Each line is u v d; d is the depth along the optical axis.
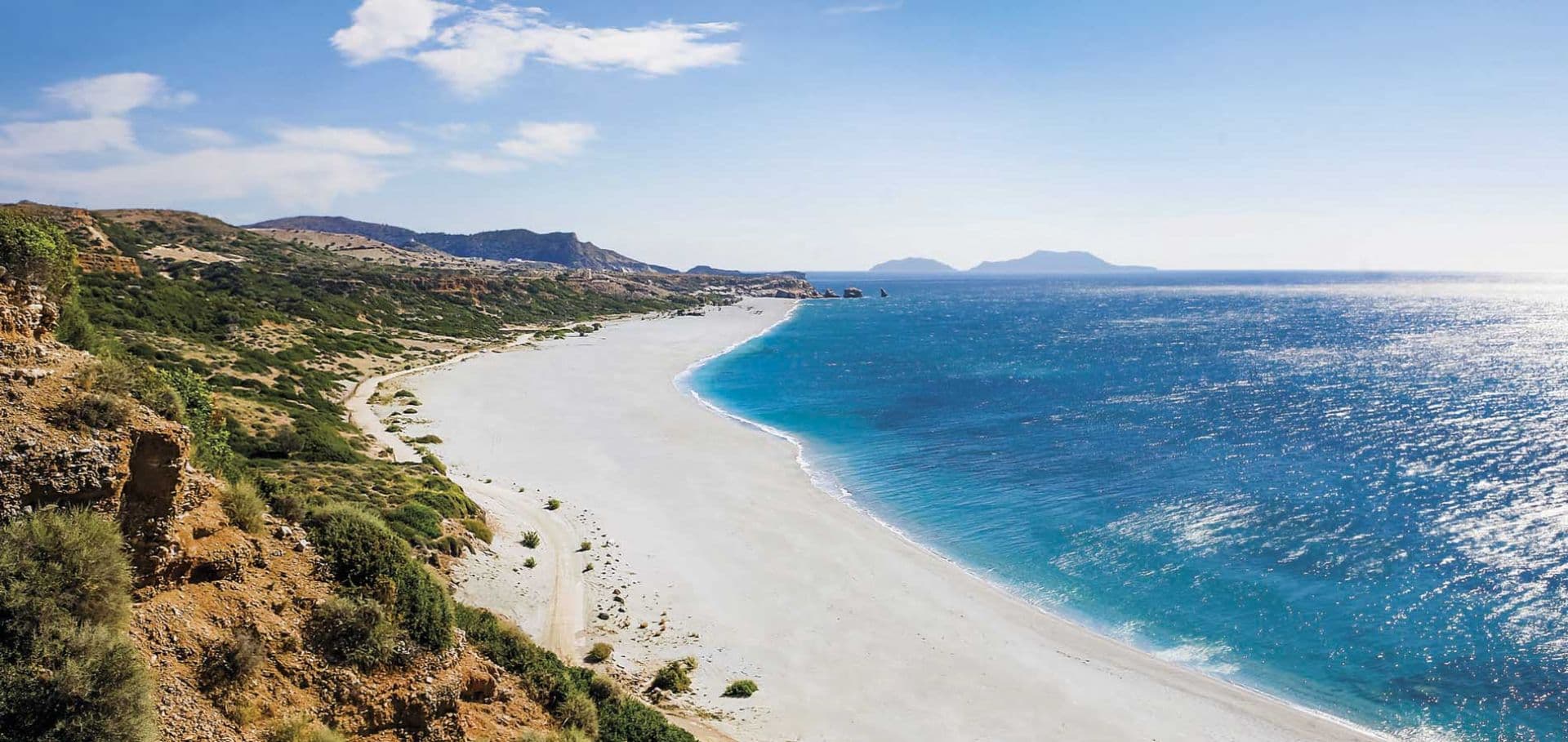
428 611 18.38
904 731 29.05
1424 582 41.31
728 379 115.94
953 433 78.75
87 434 14.66
